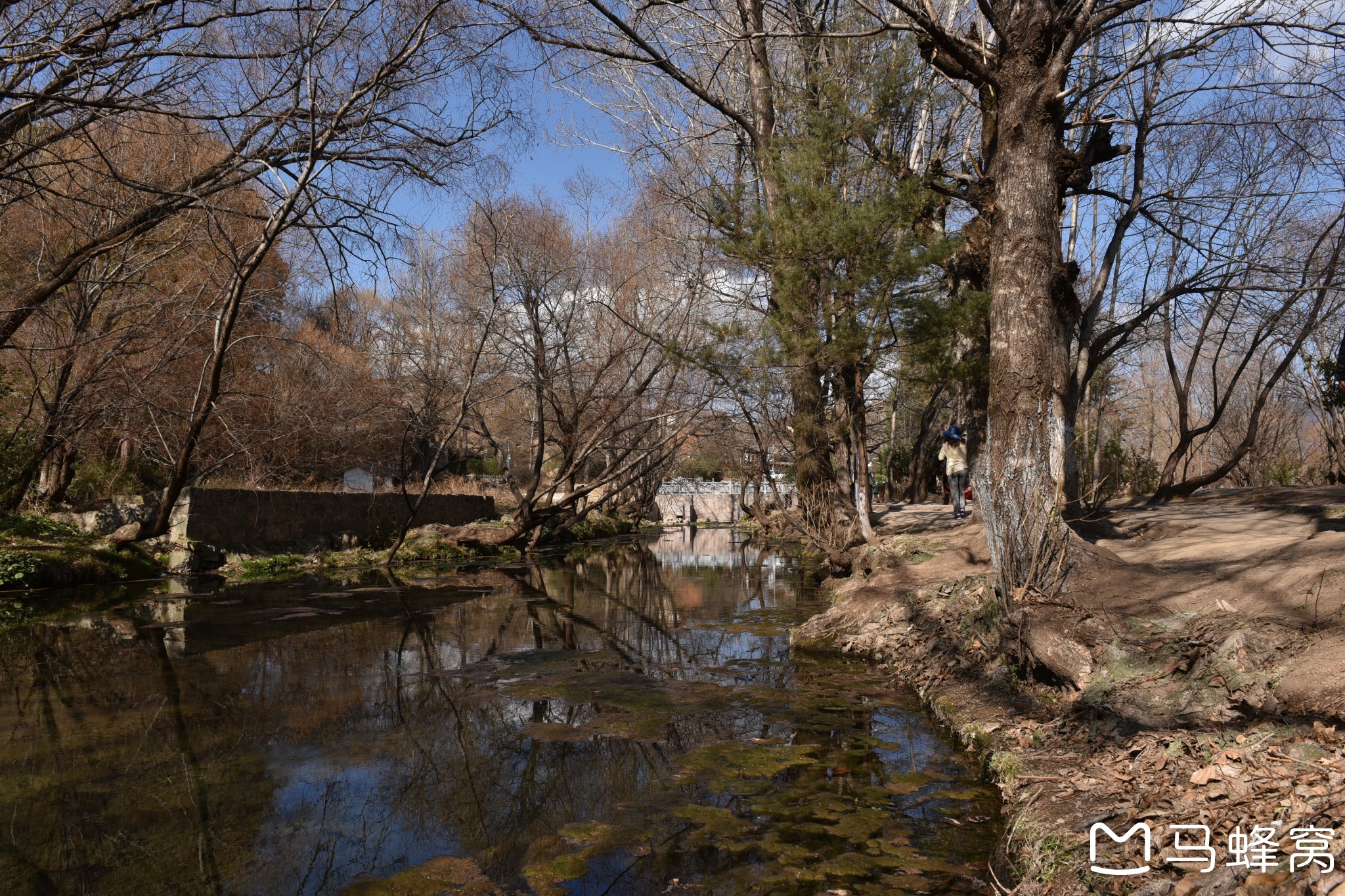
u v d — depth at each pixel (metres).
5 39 9.04
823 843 4.11
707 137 17.05
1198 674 4.58
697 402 18.20
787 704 6.68
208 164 14.20
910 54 11.69
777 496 21.36
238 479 19.00
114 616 11.04
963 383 11.32
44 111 9.59
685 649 9.18
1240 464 27.73
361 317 22.38
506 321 19.30
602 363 20.83
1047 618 5.75
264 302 18.05
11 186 11.33
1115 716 4.63
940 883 3.66
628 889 3.68
